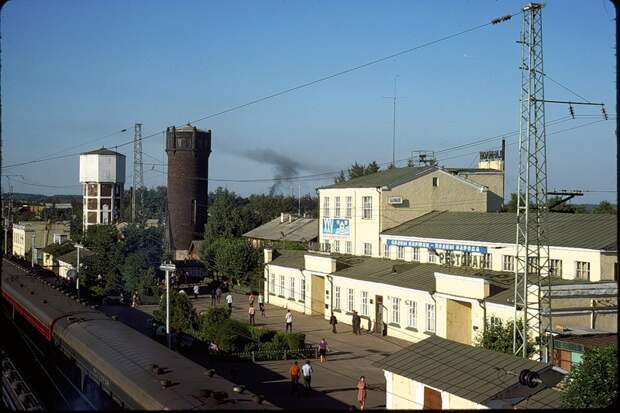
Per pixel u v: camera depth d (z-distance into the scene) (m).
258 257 62.59
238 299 57.50
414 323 38.06
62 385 21.88
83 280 53.16
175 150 80.44
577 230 36.78
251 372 30.94
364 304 43.06
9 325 32.34
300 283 50.78
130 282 52.69
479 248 39.59
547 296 28.72
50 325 24.20
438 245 42.91
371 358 34.28
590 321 30.19
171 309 38.78
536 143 28.41
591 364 19.45
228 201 82.44
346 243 52.56
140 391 14.70
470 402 19.77
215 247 66.50
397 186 48.78
